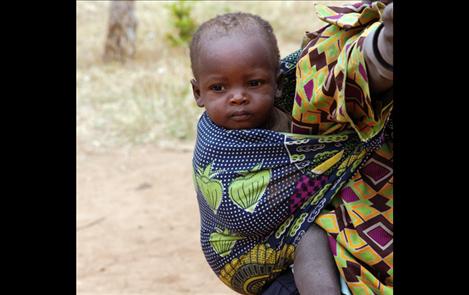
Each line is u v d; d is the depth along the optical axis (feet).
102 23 46.60
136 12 47.16
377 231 6.71
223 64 7.13
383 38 5.63
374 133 6.34
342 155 6.91
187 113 32.71
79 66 39.47
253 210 7.02
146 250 21.88
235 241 7.34
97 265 20.84
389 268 6.64
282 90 7.64
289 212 7.00
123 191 26.76
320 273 6.75
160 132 31.89
